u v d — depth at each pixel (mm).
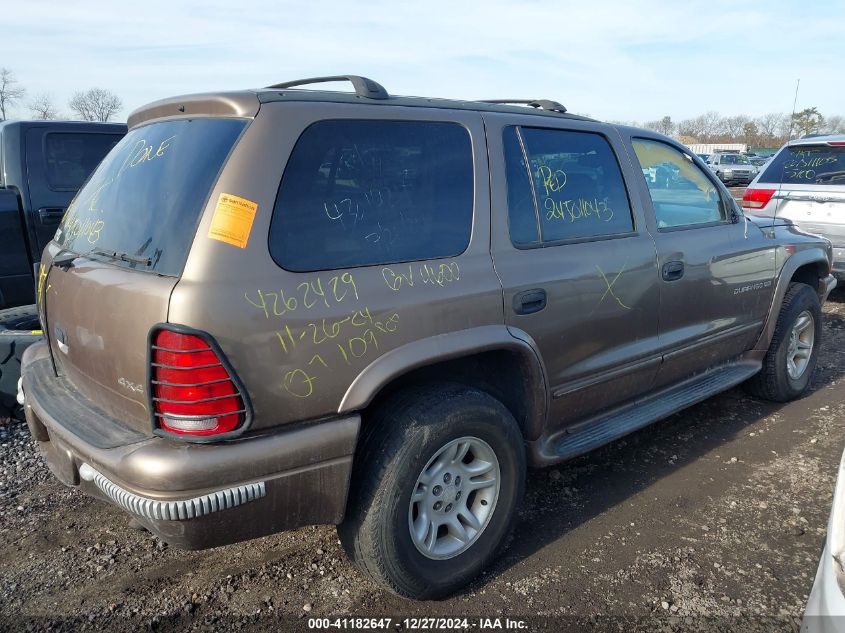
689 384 4012
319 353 2209
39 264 3096
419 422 2424
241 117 2275
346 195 2387
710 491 3461
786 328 4449
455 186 2693
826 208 7062
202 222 2109
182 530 2062
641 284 3357
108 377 2311
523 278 2785
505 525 2793
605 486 3531
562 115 3311
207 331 2010
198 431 2041
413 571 2479
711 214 4004
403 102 2654
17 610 2578
